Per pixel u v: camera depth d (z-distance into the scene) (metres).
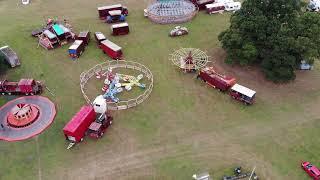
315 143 60.28
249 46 71.62
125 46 84.62
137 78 74.25
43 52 83.19
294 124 63.97
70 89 72.44
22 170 56.69
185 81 74.12
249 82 73.31
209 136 61.97
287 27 69.88
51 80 74.88
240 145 60.19
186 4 96.56
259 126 63.69
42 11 99.25
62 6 101.56
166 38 87.31
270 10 72.44
